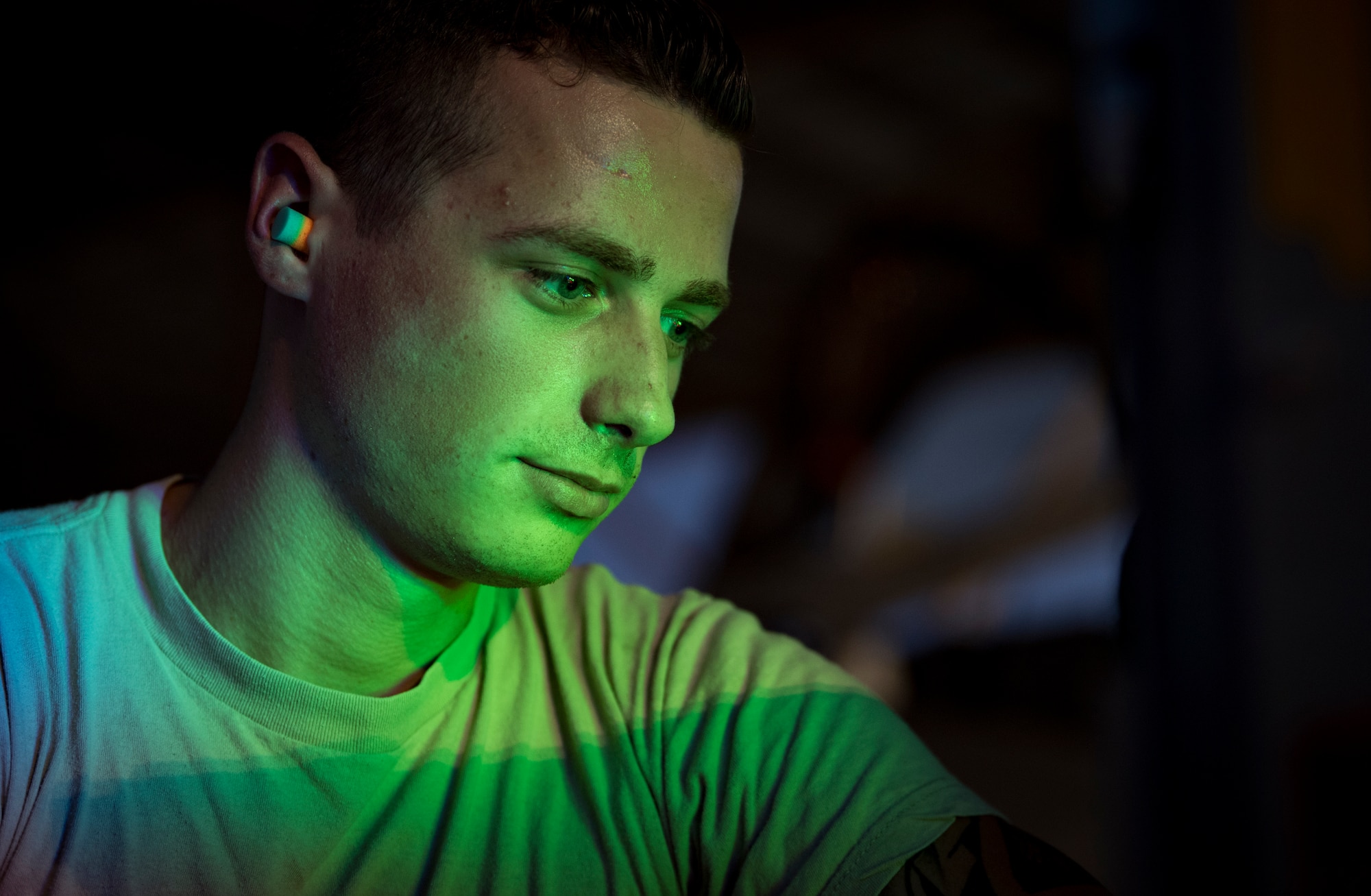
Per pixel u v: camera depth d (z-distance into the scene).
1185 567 1.92
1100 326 2.04
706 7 0.94
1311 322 1.96
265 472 0.92
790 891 0.84
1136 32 2.03
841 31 2.93
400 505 0.85
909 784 0.87
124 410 4.14
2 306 3.83
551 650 1.01
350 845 0.88
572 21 0.85
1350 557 1.91
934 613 2.19
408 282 0.84
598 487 0.84
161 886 0.86
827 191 3.69
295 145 0.91
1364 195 2.02
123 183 3.52
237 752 0.89
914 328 2.27
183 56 3.11
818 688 0.95
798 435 2.35
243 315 3.96
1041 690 2.17
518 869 0.89
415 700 0.92
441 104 0.85
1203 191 1.99
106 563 0.94
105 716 0.90
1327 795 1.85
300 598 0.91
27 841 0.87
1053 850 0.86
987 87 3.28
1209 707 1.88
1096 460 2.03
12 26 3.02
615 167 0.82
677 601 1.06
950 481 2.19
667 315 0.89
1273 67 2.03
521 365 0.82
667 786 0.92
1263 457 1.93
